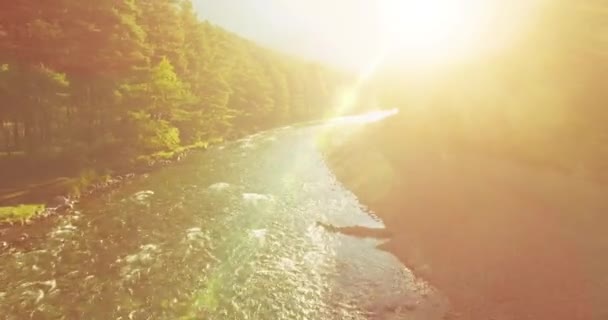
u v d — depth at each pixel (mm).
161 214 22938
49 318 12961
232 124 62750
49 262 16703
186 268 16484
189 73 46656
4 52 26797
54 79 26609
